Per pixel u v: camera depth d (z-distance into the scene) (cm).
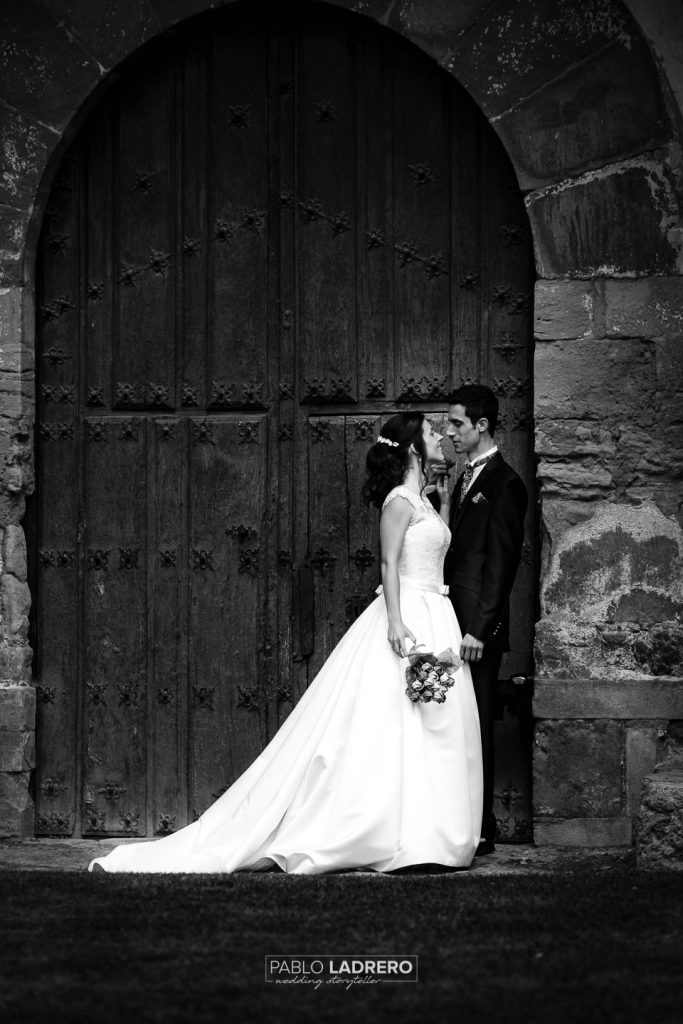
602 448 666
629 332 667
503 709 680
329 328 705
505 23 682
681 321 664
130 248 716
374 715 605
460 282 698
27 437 707
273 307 708
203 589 707
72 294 717
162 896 527
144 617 710
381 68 704
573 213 672
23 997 405
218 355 711
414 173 702
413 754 601
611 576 664
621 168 670
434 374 698
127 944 460
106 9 705
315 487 704
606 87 673
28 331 708
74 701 711
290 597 704
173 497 711
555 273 673
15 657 697
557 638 662
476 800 612
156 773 705
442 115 700
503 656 690
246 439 707
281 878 568
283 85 709
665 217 667
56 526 716
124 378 715
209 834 618
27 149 707
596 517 666
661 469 663
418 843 588
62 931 474
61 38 707
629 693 654
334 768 602
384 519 629
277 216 709
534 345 676
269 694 702
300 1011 397
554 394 669
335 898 523
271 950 454
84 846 682
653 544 662
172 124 715
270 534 705
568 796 657
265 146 710
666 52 664
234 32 712
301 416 705
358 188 704
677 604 660
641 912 499
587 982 420
